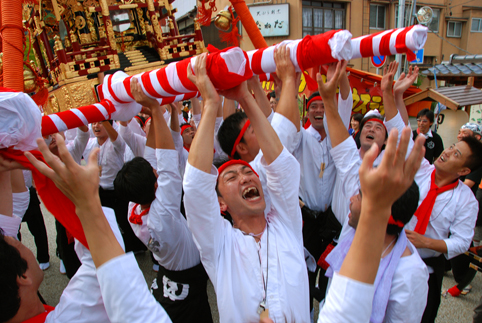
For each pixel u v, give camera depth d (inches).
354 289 31.5
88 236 36.5
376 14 576.1
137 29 329.7
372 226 31.3
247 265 55.6
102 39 264.2
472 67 344.5
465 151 77.0
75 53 249.6
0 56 82.7
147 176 77.3
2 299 37.1
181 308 79.0
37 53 283.7
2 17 74.5
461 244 76.9
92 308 44.7
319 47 52.2
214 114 51.3
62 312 43.8
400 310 50.2
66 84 245.1
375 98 278.4
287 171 57.1
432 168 88.7
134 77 62.8
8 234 52.1
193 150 51.0
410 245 56.4
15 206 64.4
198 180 50.6
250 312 53.5
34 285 43.2
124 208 147.0
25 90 96.0
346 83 80.9
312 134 105.7
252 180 62.3
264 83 258.1
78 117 62.4
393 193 29.8
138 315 35.7
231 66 51.4
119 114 70.6
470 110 292.2
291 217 59.9
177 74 56.1
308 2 534.9
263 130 56.7
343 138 70.5
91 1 295.0
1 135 42.2
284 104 61.5
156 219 71.5
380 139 100.4
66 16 287.4
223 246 57.2
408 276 50.7
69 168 34.1
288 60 56.1
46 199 45.7
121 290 35.4
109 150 143.7
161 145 69.4
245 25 90.4
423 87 542.6
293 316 52.9
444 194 82.1
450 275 134.3
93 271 45.5
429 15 320.5
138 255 159.0
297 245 58.3
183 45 284.8
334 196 87.1
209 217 52.9
